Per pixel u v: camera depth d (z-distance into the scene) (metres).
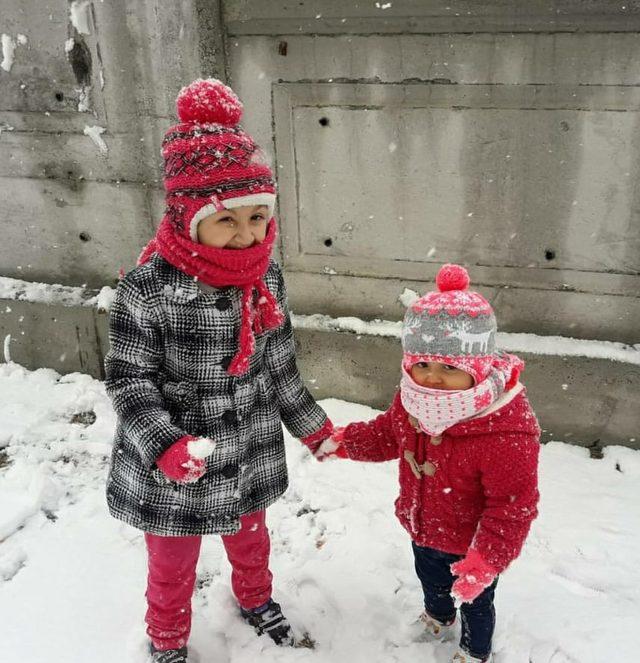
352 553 2.71
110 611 2.49
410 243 3.38
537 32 2.87
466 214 3.25
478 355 1.71
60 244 3.99
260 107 3.33
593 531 2.82
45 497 3.05
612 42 2.81
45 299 3.97
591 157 3.00
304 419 2.16
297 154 3.36
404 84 3.10
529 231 3.20
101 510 2.99
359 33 3.07
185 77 3.38
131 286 1.78
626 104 2.88
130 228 3.84
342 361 3.61
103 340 3.95
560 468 3.21
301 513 2.97
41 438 3.50
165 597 2.12
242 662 2.28
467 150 3.13
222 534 2.01
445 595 2.19
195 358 1.82
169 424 1.78
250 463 2.04
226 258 1.73
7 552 2.76
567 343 3.28
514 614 2.41
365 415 3.58
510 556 1.76
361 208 3.38
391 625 2.38
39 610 2.49
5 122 3.77
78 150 3.73
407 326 1.78
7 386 3.95
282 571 2.64
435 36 2.99
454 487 1.86
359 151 3.27
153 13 3.30
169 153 1.73
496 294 3.35
